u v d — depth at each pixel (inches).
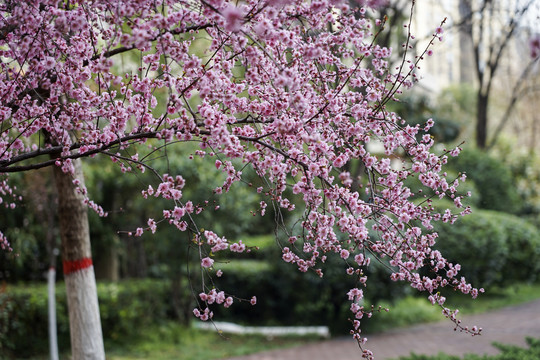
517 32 548.1
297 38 126.1
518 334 357.1
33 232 370.6
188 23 122.6
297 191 111.7
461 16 575.8
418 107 595.8
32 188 300.4
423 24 635.5
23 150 155.3
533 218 668.7
